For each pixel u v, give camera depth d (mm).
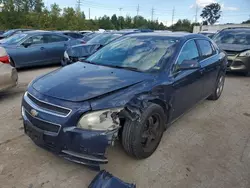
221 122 4008
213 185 2418
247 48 7383
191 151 3031
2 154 2807
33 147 2979
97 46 7598
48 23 39031
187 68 3150
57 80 2672
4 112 4129
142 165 2688
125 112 2385
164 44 3434
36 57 8391
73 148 2254
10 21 36062
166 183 2418
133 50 3459
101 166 2625
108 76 2762
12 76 4582
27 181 2373
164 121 2969
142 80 2707
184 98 3430
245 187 2402
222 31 8961
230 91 6062
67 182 2383
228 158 2904
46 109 2340
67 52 7352
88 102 2240
